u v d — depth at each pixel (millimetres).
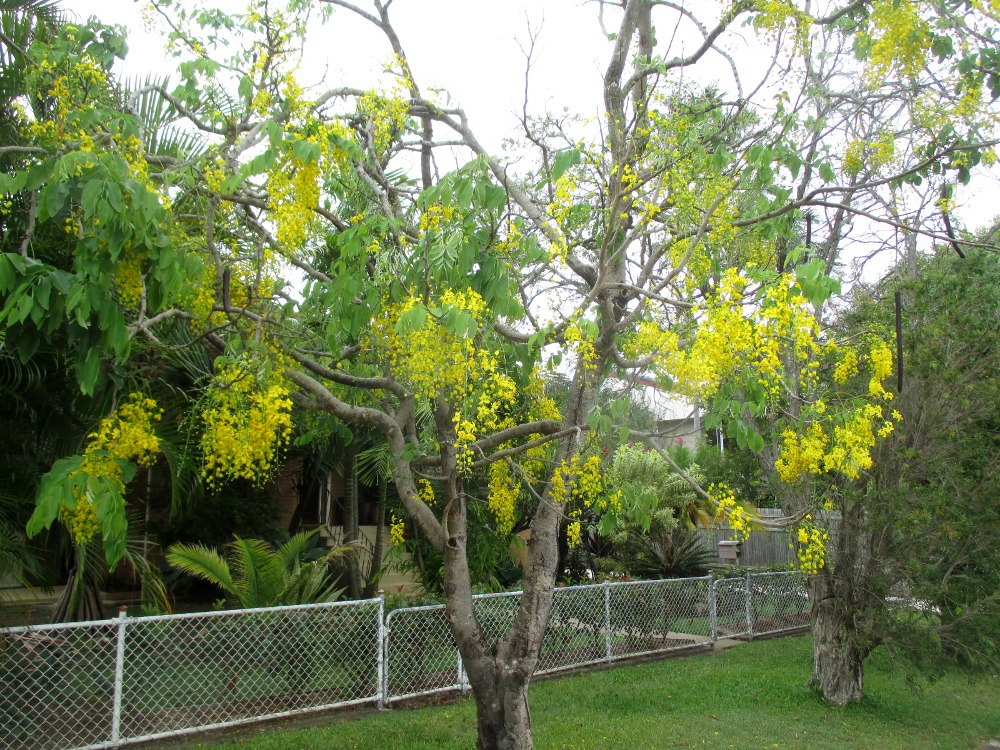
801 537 4395
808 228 4863
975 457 5500
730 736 5148
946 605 5543
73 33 3838
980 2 3975
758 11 4344
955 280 5758
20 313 2340
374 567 8312
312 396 4387
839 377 4211
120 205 2516
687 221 4414
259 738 4902
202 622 5230
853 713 5883
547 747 4844
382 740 4883
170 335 4684
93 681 4773
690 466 11633
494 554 7852
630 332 4652
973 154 4285
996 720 6148
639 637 7809
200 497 7070
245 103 3898
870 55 4301
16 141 4340
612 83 4660
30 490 4535
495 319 3688
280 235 3484
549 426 4242
